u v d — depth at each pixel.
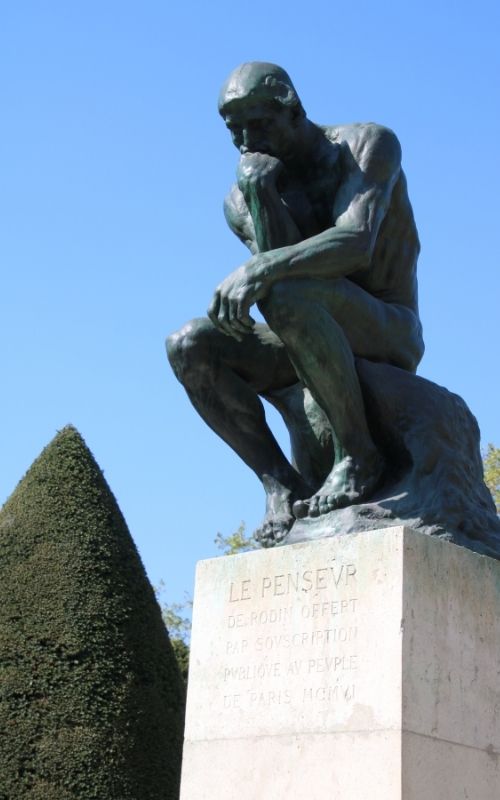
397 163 5.73
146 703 11.81
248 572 5.22
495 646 4.93
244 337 5.81
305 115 5.79
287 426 5.95
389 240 5.91
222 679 5.14
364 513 5.21
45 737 11.33
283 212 5.57
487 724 4.77
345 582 4.86
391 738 4.47
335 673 4.75
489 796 4.66
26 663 11.58
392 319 5.76
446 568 4.85
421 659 4.63
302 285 5.25
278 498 5.75
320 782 4.63
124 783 11.39
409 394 5.52
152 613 12.38
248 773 4.88
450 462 5.43
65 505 12.47
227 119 5.74
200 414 5.89
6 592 11.93
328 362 5.28
